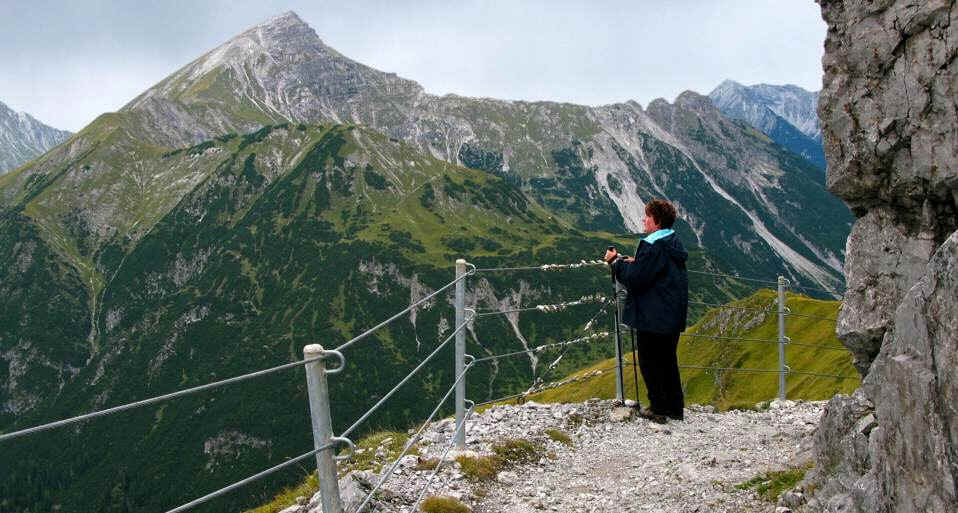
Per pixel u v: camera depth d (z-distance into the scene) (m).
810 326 92.06
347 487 8.82
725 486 9.90
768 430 13.69
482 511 9.50
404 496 9.50
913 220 7.80
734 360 93.06
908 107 7.27
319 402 5.85
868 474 6.57
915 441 5.11
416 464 10.86
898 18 7.32
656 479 10.55
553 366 14.09
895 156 7.57
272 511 10.37
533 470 11.44
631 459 11.88
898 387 5.39
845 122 8.18
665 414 13.59
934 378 4.85
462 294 11.36
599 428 13.76
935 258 5.00
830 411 8.48
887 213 8.13
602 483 10.66
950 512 4.62
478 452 11.55
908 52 7.25
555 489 10.47
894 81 7.44
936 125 6.96
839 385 60.97
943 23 6.82
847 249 8.84
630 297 12.33
